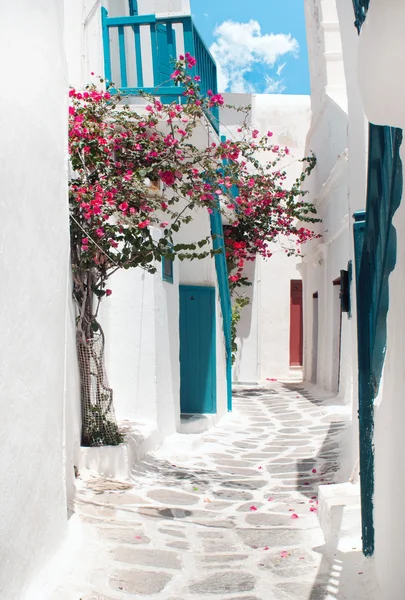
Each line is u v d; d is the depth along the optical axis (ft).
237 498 17.70
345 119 34.63
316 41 43.73
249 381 51.13
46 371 11.48
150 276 22.95
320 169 42.32
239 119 54.80
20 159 10.38
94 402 19.52
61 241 12.49
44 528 11.25
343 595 11.04
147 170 20.34
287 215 40.29
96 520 14.71
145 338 23.04
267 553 13.34
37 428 10.91
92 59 25.11
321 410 32.73
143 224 17.98
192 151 22.34
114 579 11.60
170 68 24.98
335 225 36.06
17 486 9.89
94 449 18.79
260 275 51.93
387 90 7.04
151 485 18.39
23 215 10.46
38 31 11.57
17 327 10.09
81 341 19.29
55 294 12.10
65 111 13.23
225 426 30.42
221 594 11.27
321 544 13.66
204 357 30.94
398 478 9.23
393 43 6.61
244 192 30.76
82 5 25.17
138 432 21.44
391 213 9.54
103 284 19.47
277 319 55.47
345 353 33.35
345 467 19.93
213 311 30.99
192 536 14.35
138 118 21.72
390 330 10.14
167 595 11.16
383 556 10.30
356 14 9.15
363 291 11.93
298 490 18.57
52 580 10.95
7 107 9.86
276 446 25.46
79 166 19.35
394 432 9.64
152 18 24.63
